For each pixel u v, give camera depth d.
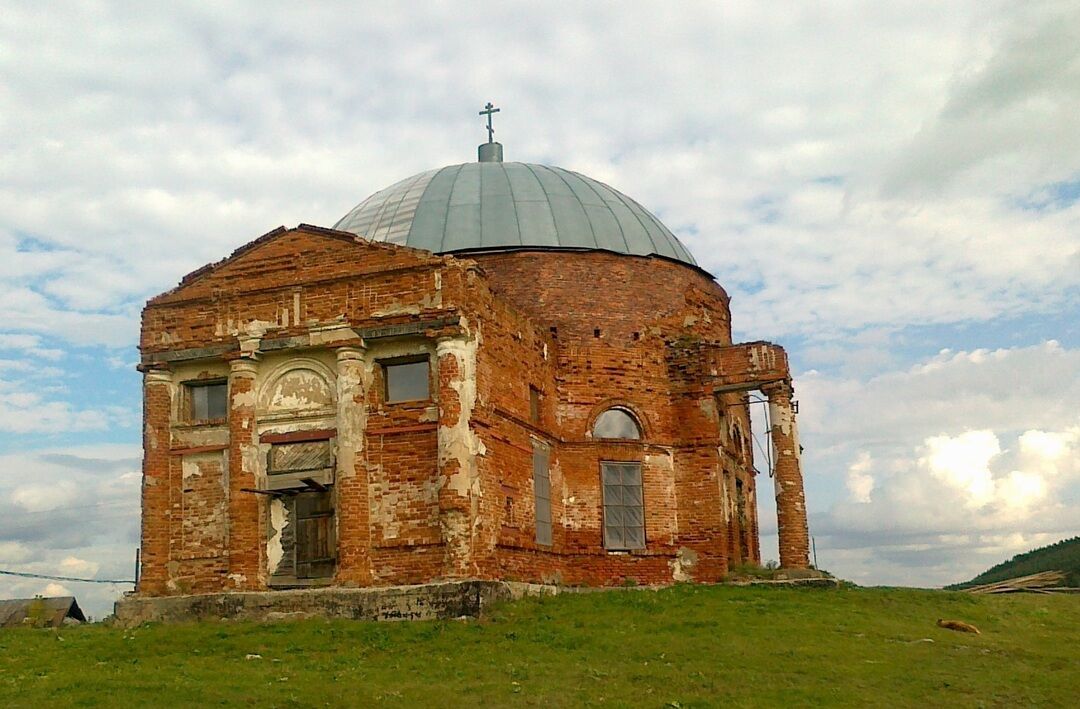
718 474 32.41
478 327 26.09
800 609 25.09
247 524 26.05
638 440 32.44
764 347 32.34
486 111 41.31
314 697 17.22
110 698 17.14
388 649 21.05
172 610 25.58
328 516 26.00
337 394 25.98
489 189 35.28
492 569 25.53
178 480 27.41
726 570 31.88
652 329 33.44
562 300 32.59
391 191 37.56
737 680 18.58
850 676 19.09
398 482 25.50
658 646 20.95
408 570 24.98
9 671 19.81
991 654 21.58
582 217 34.47
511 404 28.05
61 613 32.38
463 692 17.61
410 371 26.28
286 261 27.09
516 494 27.78
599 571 31.02
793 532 30.69
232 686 17.97
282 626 23.39
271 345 26.56
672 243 36.34
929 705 17.69
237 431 26.47
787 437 31.53
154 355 27.50
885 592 28.12
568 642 21.28
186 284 27.97
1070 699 18.34
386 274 26.06
